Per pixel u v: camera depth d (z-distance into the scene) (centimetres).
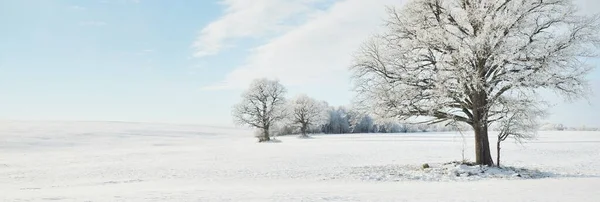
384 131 13150
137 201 1049
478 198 1047
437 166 2359
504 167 2255
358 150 4597
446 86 2059
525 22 2028
